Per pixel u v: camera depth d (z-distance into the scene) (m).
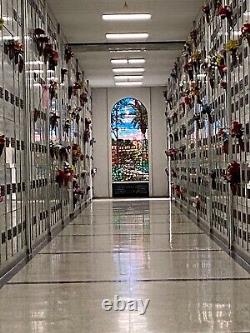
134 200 20.86
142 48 14.91
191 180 13.85
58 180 11.59
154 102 22.92
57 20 12.39
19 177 7.85
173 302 5.17
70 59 14.67
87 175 19.58
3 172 6.72
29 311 4.95
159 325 4.45
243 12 7.12
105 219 13.32
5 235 6.80
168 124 20.98
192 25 13.05
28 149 8.51
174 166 18.80
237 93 7.58
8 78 7.15
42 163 9.95
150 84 22.22
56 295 5.54
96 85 22.08
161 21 12.70
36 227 9.15
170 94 19.75
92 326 4.46
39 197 9.54
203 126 11.48
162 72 19.44
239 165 7.49
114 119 23.14
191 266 6.93
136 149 23.30
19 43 7.40
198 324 4.45
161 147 22.86
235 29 7.72
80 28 13.13
